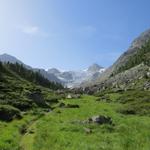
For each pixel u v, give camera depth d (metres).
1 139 31.55
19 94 71.94
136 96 91.31
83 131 37.12
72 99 93.69
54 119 47.25
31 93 72.81
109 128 39.66
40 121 45.03
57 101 83.75
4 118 45.31
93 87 188.50
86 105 73.62
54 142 31.53
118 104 77.69
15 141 31.89
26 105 60.59
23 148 30.38
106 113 56.00
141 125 43.69
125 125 42.50
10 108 50.91
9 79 123.56
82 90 185.88
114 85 169.38
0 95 64.38
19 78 158.25
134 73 176.12
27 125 43.16
